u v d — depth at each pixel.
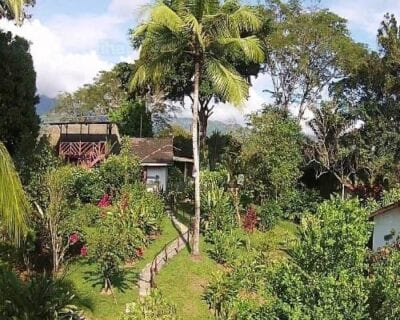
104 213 24.09
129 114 50.66
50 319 13.39
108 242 17.97
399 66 35.69
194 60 22.91
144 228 23.77
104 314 16.09
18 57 25.00
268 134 32.25
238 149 38.31
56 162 21.91
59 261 18.61
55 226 18.44
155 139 42.06
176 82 40.94
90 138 38.94
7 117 24.47
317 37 43.00
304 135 39.06
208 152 44.75
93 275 18.53
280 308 10.31
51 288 14.11
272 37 42.34
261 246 24.16
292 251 11.19
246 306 14.81
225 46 22.23
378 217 24.77
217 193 27.31
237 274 19.06
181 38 21.84
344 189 38.00
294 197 33.94
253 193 32.66
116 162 30.00
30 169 19.81
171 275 20.12
